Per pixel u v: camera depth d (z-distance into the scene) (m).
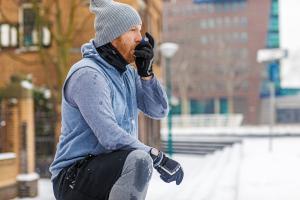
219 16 80.44
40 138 16.95
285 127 57.09
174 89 72.69
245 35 79.81
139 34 2.33
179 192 10.48
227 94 76.06
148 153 2.16
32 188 12.52
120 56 2.30
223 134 42.41
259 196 10.17
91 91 2.14
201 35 80.38
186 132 44.75
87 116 2.13
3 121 13.24
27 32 19.84
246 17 80.25
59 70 14.57
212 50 79.69
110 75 2.28
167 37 75.62
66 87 2.25
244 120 76.75
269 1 79.75
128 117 2.37
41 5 16.20
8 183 12.12
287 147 29.08
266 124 76.19
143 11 22.06
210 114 78.19
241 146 27.88
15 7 19.97
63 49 14.67
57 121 16.52
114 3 2.33
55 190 2.32
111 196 2.08
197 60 76.00
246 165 17.91
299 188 11.27
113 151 2.16
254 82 76.62
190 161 23.11
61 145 2.31
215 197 9.95
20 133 12.93
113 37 2.26
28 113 13.17
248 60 78.38
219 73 75.75
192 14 79.94
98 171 2.12
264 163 18.66
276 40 79.81
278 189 11.15
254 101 76.62
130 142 2.13
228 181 12.58
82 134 2.22
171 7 78.38
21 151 12.73
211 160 21.25
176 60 70.19
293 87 77.56
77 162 2.22
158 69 25.12
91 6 2.37
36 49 19.61
